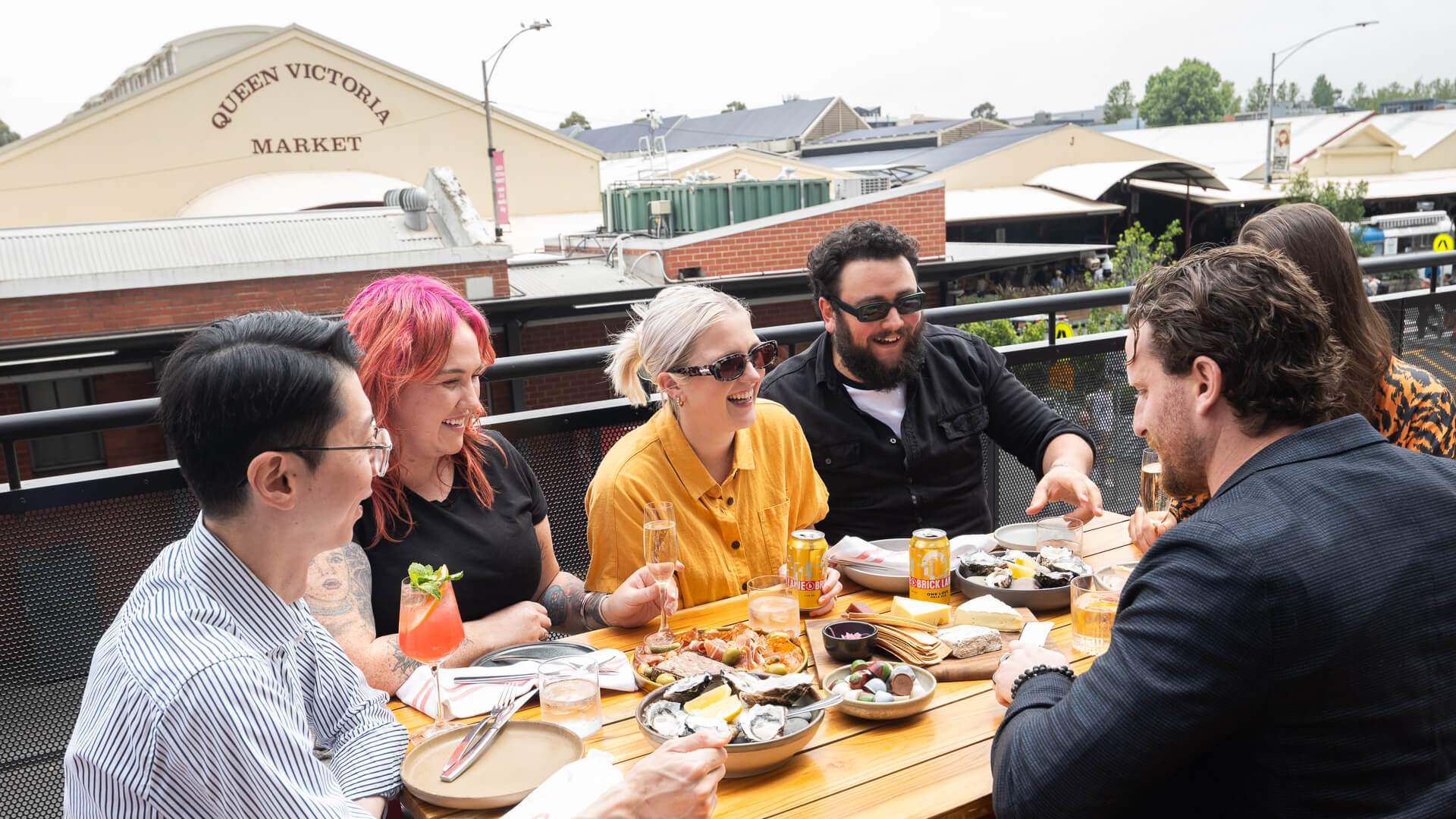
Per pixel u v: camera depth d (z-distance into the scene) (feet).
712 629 6.66
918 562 6.89
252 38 107.96
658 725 5.13
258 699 3.80
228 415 3.80
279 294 50.65
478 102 104.88
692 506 7.38
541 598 7.61
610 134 268.82
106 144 89.10
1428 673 3.69
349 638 5.98
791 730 5.04
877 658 6.19
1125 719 3.73
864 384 8.86
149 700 3.62
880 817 4.52
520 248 100.58
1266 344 3.94
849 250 8.42
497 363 8.66
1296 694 3.59
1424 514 3.78
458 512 6.85
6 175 86.17
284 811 3.78
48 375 45.80
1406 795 3.67
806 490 8.13
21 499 7.20
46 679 7.48
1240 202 118.21
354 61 98.78
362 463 4.09
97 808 3.65
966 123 173.47
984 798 4.67
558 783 4.57
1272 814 3.70
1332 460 3.92
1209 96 396.78
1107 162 127.65
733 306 7.23
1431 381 7.00
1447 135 160.76
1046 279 90.02
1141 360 4.35
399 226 56.39
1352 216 117.39
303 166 98.22
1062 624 6.67
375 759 4.89
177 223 54.24
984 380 9.51
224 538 4.06
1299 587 3.53
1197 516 3.91
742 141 235.81
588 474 9.35
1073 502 8.30
